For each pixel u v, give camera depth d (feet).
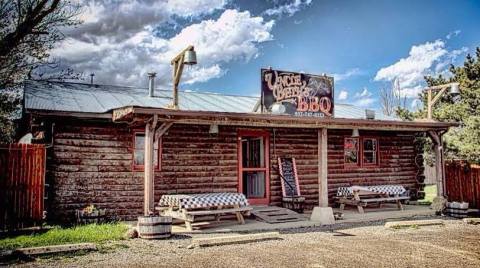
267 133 49.26
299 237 33.01
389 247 29.17
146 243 29.76
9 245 27.63
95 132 40.65
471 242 31.07
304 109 44.42
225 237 30.30
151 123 33.58
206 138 45.80
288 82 43.73
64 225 36.58
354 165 54.75
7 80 54.60
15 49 52.03
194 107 48.60
